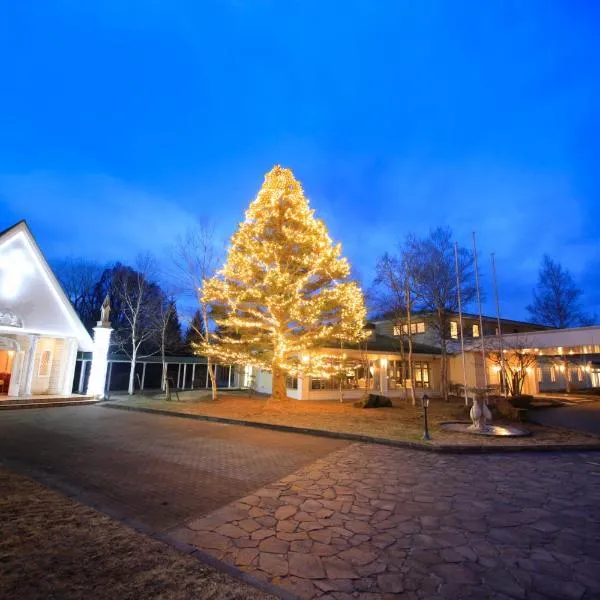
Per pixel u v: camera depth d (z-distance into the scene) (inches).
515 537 183.6
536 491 255.6
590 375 1510.8
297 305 627.8
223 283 700.0
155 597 128.5
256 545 172.4
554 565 157.8
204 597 130.0
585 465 333.4
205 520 199.6
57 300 766.5
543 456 368.2
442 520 203.6
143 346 1211.2
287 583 141.9
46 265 747.4
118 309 1446.9
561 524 199.6
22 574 140.1
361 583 143.0
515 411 597.0
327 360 842.8
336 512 213.6
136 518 200.1
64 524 186.5
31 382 733.9
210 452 354.3
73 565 148.0
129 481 262.5
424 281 970.7
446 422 557.6
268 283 626.8
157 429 475.8
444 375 962.1
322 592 136.6
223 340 719.1
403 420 568.1
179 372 1152.2
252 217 701.9
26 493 230.1
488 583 144.1
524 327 1473.9
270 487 255.4
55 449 355.6
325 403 794.2
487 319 1336.1
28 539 168.7
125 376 1140.5
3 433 431.8
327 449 378.0
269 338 693.9
